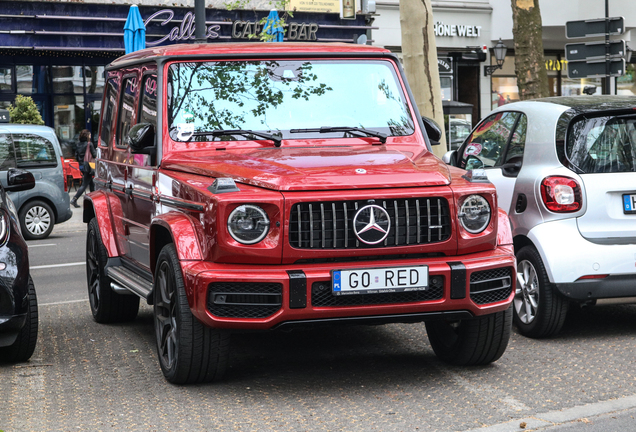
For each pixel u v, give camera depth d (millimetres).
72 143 25188
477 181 5188
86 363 6051
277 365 5898
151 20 23984
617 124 6609
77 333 7145
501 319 5465
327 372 5684
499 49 28031
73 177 22922
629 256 6352
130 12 18281
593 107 6680
